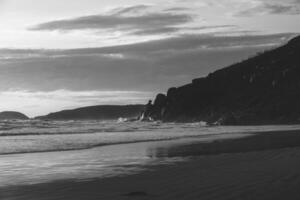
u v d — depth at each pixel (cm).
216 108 10306
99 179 1208
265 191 926
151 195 932
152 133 4031
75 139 3058
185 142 2725
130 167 1477
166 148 2252
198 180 1108
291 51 11756
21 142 2716
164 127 5928
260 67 11562
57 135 3578
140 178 1208
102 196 958
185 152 2000
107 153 2020
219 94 11044
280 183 1012
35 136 3391
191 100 11106
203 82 11725
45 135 3559
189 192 947
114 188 1057
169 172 1305
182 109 10919
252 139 2853
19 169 1454
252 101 9725
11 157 1850
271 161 1487
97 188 1061
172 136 3475
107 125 6397
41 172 1374
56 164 1586
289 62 11138
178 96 11475
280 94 9419
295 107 8325
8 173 1352
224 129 5084
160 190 989
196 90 11406
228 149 2084
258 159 1573
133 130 4766
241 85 11006
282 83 9994
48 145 2498
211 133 3994
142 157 1811
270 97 9531
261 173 1188
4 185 1118
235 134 3712
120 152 2059
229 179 1101
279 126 6272
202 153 1920
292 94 9062
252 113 8331
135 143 2662
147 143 2667
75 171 1391
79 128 5028
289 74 10281
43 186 1100
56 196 970
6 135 3500
